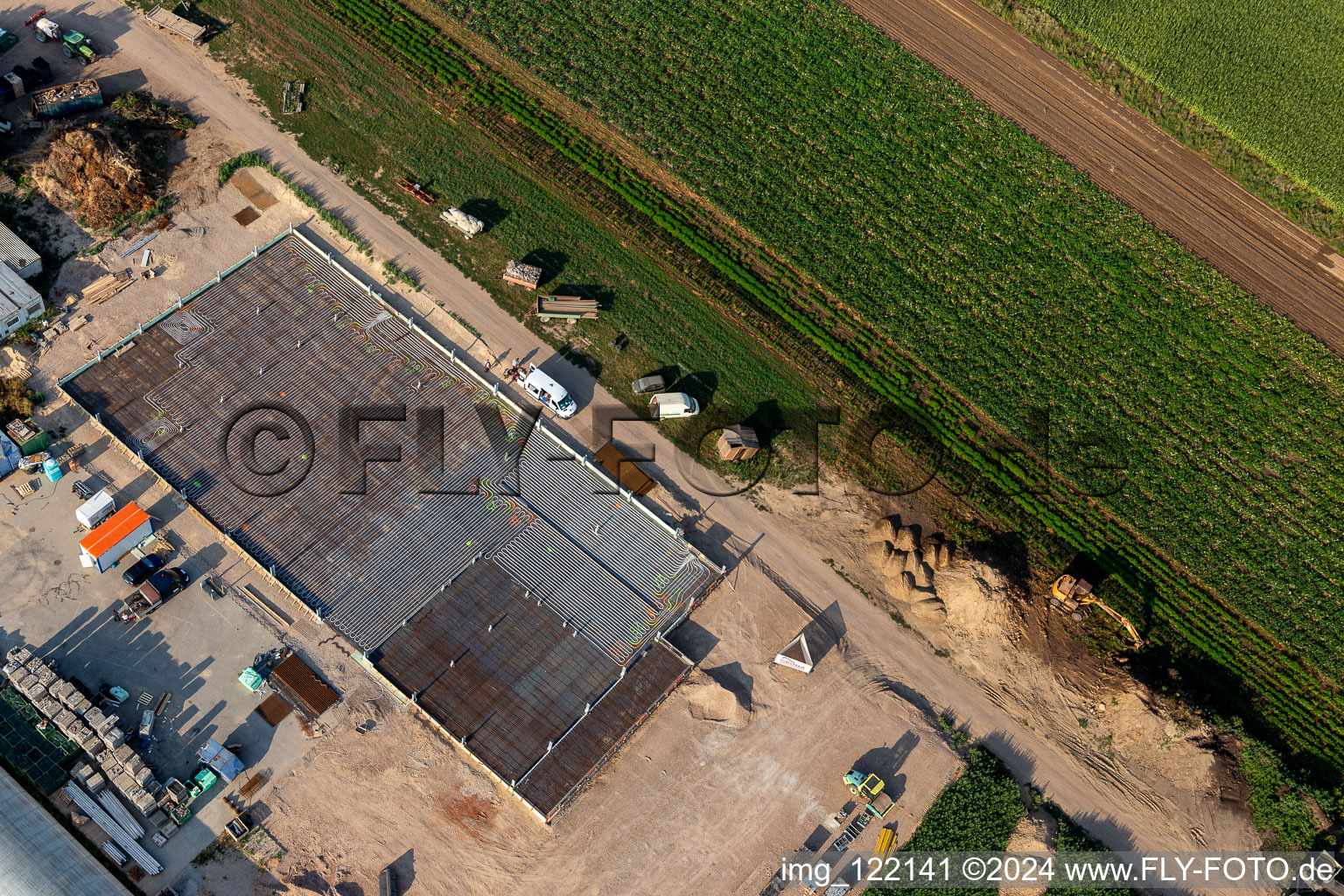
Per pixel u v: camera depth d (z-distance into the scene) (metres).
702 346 96.69
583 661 79.00
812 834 75.44
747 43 115.94
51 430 83.06
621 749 76.88
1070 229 108.69
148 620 76.75
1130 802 80.12
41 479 81.06
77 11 106.75
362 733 74.75
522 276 95.62
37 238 92.06
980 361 99.75
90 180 93.06
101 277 91.00
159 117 99.44
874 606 86.12
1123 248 108.38
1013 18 122.19
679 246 101.94
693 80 112.44
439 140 104.31
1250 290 107.75
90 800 69.50
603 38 113.88
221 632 77.00
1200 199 113.06
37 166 94.00
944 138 112.50
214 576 78.94
